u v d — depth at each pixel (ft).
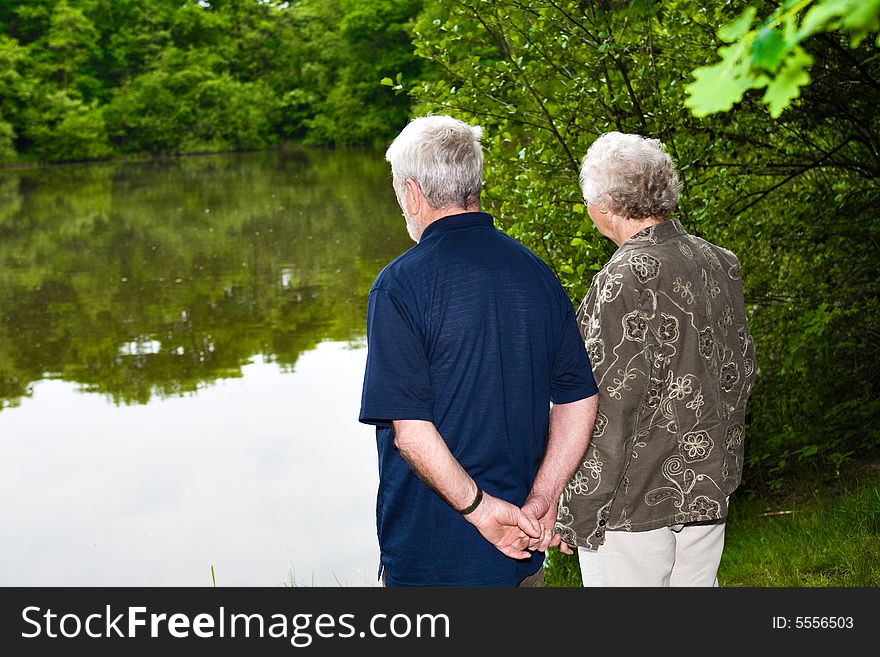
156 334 42.65
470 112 14.35
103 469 25.46
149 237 72.95
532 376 6.41
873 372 16.22
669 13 13.73
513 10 13.73
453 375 6.20
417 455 6.05
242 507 21.98
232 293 50.98
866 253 15.87
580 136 14.26
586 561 7.59
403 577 6.46
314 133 180.75
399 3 167.63
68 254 66.59
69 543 20.53
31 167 159.43
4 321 46.68
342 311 45.39
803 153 15.31
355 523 20.75
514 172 14.53
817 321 14.19
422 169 6.44
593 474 7.11
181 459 25.79
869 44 12.97
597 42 13.64
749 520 15.37
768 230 15.57
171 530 21.01
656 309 7.02
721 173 14.61
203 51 181.37
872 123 15.07
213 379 34.50
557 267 14.33
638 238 7.28
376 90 172.14
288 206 87.86
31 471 25.55
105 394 33.53
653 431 7.15
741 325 7.58
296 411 29.73
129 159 171.63
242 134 178.81
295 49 187.52
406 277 6.23
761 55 2.57
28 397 33.68
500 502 6.21
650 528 7.23
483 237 6.45
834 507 13.99
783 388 16.78
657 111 14.06
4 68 157.48
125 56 180.14
